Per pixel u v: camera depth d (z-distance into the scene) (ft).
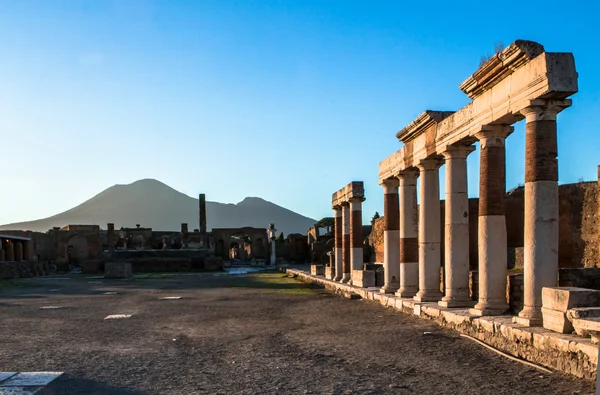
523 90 38.91
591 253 74.54
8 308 72.59
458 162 52.90
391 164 71.15
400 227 67.72
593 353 28.43
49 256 240.53
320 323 53.21
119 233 275.80
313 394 27.94
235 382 30.58
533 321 36.86
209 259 200.95
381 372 32.30
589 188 75.66
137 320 57.82
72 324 55.11
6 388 25.84
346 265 101.40
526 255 38.32
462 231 52.70
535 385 28.37
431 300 58.85
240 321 55.77
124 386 29.99
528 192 38.32
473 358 35.37
